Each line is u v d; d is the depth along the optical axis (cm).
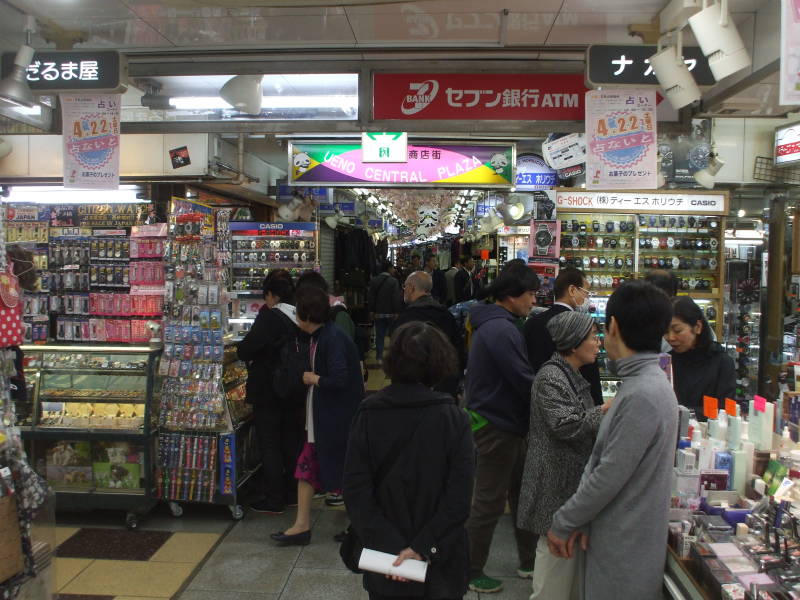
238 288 771
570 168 611
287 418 423
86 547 361
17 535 235
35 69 349
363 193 1218
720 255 554
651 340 181
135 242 456
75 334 474
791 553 173
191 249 407
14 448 246
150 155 632
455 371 198
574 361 246
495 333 298
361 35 357
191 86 369
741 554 177
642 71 331
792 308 578
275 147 721
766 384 588
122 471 400
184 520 403
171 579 321
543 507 234
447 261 2169
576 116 358
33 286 359
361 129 366
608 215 568
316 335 363
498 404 299
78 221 482
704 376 309
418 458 187
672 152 590
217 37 362
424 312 454
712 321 555
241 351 399
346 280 1103
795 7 208
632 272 560
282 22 337
